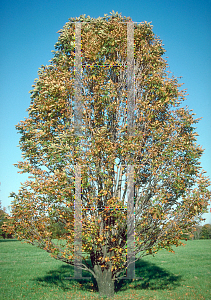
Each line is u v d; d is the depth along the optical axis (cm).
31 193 845
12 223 886
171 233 889
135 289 1079
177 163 880
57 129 912
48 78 930
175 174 860
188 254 2136
